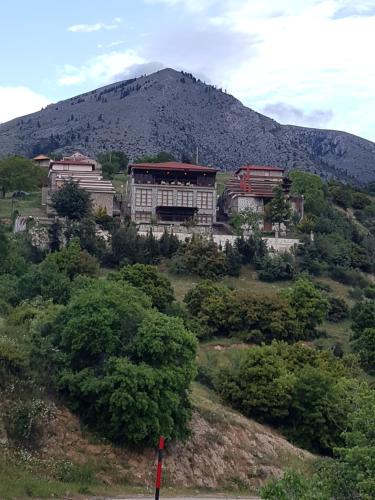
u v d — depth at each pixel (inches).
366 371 3080.7
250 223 4884.4
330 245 4776.1
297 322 3383.4
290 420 2378.2
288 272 4352.9
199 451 1930.4
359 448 1216.2
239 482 1923.0
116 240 4279.0
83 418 1788.9
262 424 2370.8
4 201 5777.6
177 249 4357.8
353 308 3858.3
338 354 3248.0
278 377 2425.0
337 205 6378.0
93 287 2011.6
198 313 3339.1
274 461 2081.7
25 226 4608.8
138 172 5216.5
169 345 1835.6
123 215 5251.0
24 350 1792.6
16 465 1534.2
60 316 1937.7
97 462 1695.4
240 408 2404.0
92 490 1576.0
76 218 4677.7
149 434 1770.4
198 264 4173.2
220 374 2503.7
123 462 1737.2
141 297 2054.6
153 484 1731.1
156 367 1812.3
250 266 4411.9
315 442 2330.2
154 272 3378.4
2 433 1604.3
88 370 1797.5
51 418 1708.9
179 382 1824.6
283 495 1146.7
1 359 1722.4
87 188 5196.9
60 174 5639.8
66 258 3599.9
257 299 3344.0
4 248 3425.2
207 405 2239.2
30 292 2908.5
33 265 3577.8
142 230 4773.6
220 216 5521.7
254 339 3233.3
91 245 4217.5
